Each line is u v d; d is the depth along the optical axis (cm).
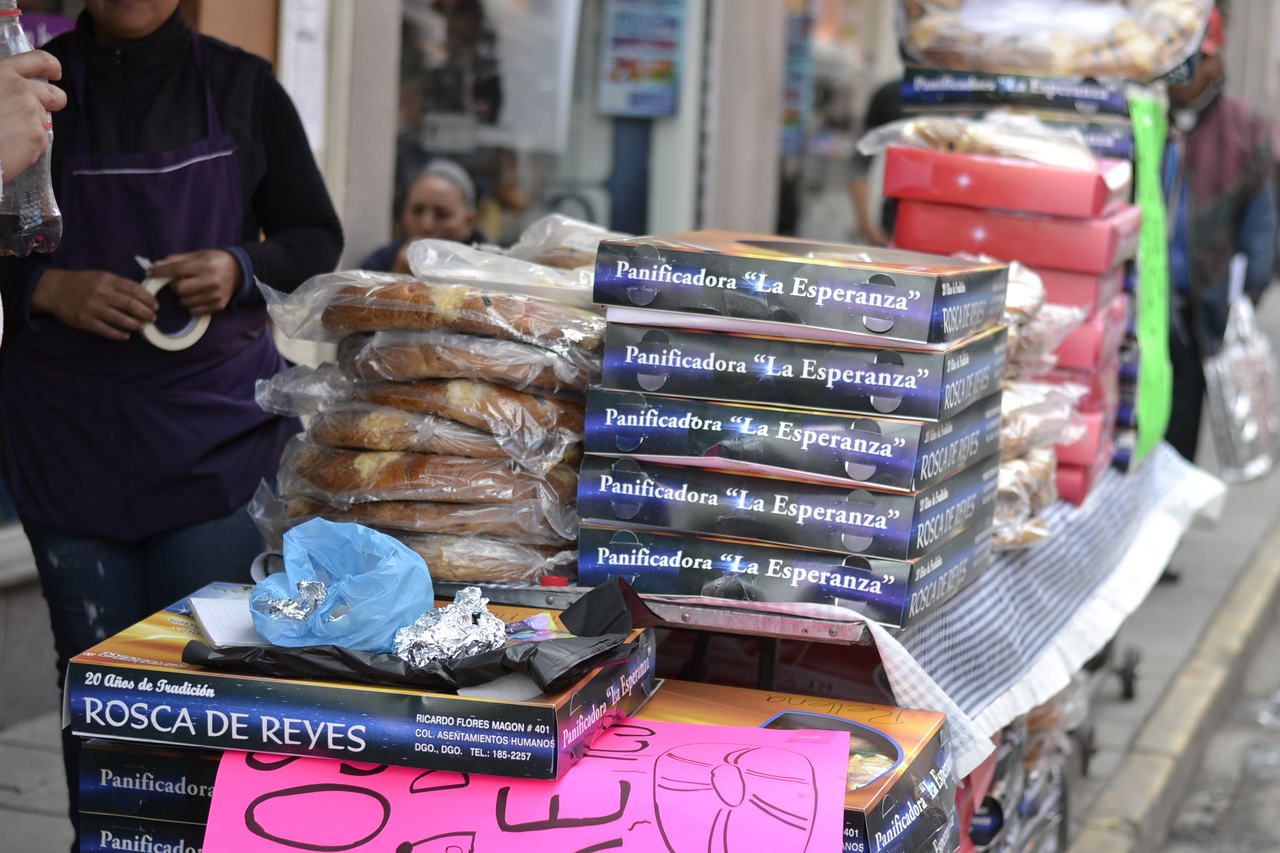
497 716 167
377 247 519
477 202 640
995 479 237
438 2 593
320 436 218
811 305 194
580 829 168
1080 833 402
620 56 729
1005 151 304
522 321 206
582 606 190
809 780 173
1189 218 582
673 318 199
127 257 263
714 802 170
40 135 177
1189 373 602
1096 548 317
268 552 221
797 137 973
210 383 268
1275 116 2084
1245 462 579
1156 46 339
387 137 518
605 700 183
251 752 173
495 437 208
